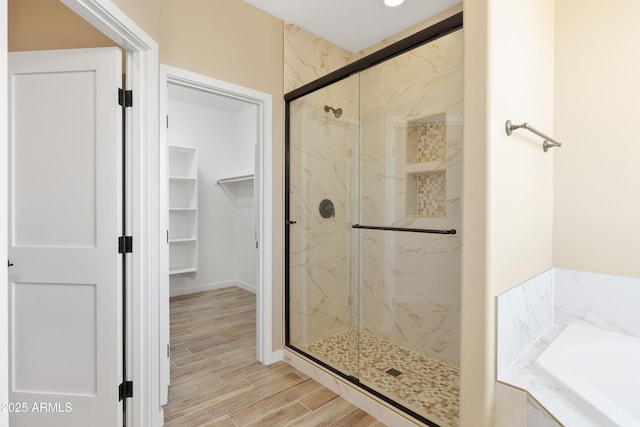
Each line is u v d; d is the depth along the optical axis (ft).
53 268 5.12
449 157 5.94
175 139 14.15
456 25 5.43
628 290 5.16
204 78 6.85
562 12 5.73
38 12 5.83
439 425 5.19
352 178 7.73
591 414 3.42
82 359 5.14
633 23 5.03
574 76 5.59
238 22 7.45
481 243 4.00
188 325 10.72
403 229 6.82
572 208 5.67
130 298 5.23
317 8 7.77
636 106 5.01
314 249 8.32
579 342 4.93
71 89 5.13
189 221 14.43
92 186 5.11
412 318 6.74
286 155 8.50
